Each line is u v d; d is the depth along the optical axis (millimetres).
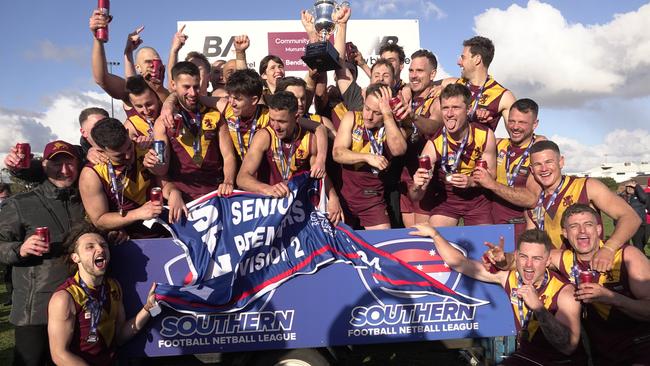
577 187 3998
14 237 3479
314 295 3680
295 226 3793
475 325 3838
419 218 4750
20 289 3451
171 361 3709
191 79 3955
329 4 5648
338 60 5195
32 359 3414
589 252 3590
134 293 3521
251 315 3600
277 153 4059
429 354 5551
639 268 3480
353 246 3771
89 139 4391
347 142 4430
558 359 3537
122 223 3402
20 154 3479
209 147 4203
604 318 3596
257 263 3666
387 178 4996
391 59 5684
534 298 3352
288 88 4395
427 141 4664
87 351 3234
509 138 4773
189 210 3641
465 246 3846
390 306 3748
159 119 4000
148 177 3771
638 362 3471
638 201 12242
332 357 3834
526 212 4348
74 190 3693
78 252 3186
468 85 5285
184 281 3555
